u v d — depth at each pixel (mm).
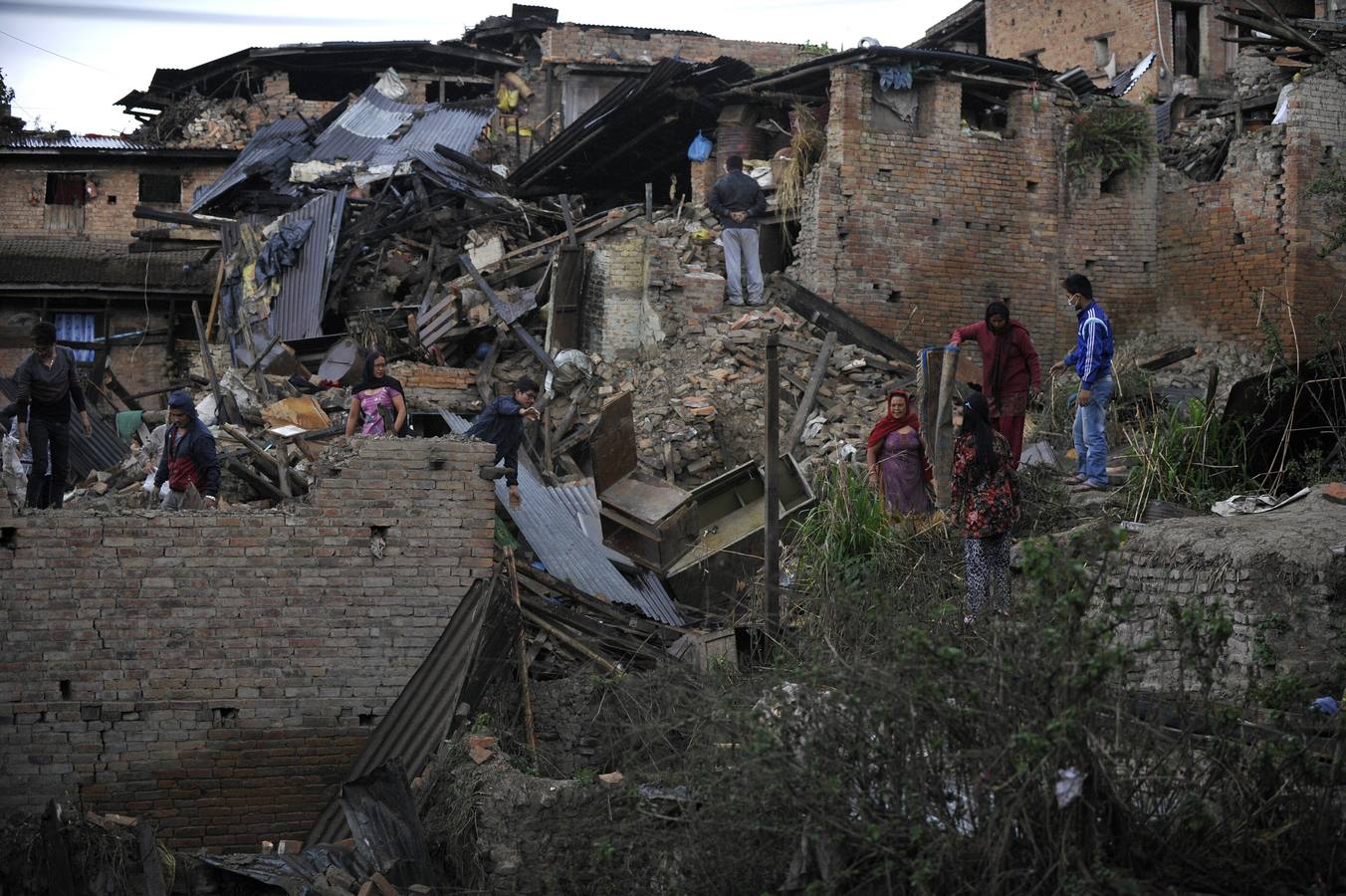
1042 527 11750
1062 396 17109
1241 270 20391
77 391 11906
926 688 6555
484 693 10594
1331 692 7992
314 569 10578
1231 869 6512
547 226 24828
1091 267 21484
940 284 20688
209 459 11633
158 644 10312
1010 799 6203
